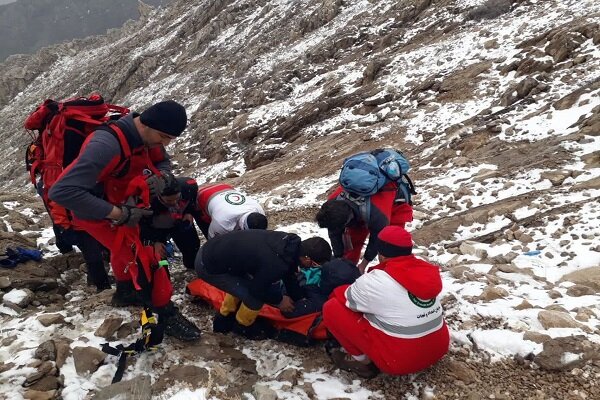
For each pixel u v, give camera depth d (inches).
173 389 134.3
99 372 139.2
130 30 3302.2
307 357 150.9
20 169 1854.1
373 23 916.6
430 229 251.8
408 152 413.4
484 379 134.0
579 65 411.5
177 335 154.5
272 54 1217.4
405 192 180.9
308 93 772.0
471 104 451.8
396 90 570.3
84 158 125.6
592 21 454.6
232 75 1331.2
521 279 183.0
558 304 158.2
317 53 928.9
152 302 151.9
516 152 318.3
